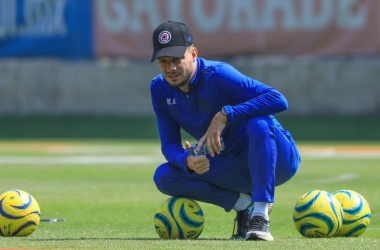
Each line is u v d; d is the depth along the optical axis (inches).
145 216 859.4
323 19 2829.7
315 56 2851.9
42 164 1745.8
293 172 643.5
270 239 580.7
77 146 2390.5
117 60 3292.3
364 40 2802.7
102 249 516.4
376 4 2785.4
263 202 587.2
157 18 2930.6
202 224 619.5
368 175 1443.2
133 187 1241.4
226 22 2903.5
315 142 2522.1
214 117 589.9
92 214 878.4
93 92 3341.5
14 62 3373.5
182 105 631.2
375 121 3019.2
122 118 3250.5
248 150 602.9
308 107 3216.0
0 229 624.1
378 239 605.9
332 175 1444.4
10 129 3016.7
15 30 2970.0
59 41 2965.1
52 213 888.9
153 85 643.5
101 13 2952.8
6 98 3378.4
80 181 1348.4
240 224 653.3
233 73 605.3
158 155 2017.7
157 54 574.6
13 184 1283.2
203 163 590.9
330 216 601.9
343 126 2923.2
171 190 636.1
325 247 525.7
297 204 617.6
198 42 2920.8
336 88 3193.9
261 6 2874.0
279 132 618.8
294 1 2849.4
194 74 606.5
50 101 3358.8
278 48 2874.0
